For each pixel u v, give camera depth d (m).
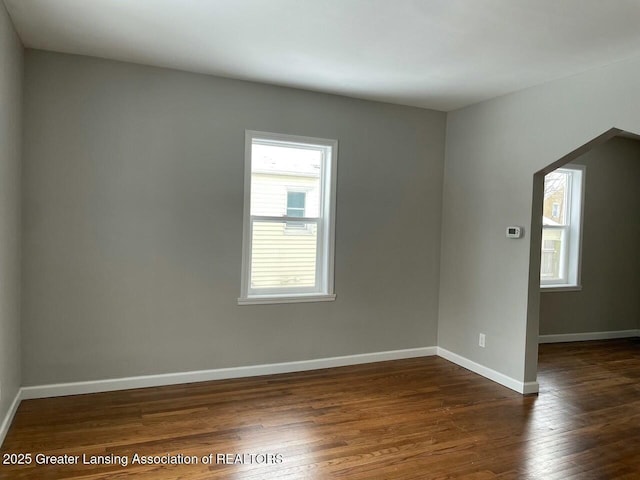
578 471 2.61
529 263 3.79
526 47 2.96
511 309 3.95
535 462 2.69
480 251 4.31
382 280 4.57
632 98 3.04
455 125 4.67
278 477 2.46
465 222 4.51
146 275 3.65
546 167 3.68
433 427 3.13
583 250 5.71
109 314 3.55
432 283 4.83
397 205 4.60
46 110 3.31
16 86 2.98
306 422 3.15
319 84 3.93
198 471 2.49
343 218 4.36
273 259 4.20
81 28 2.88
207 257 3.84
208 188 3.81
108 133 3.48
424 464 2.63
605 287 5.88
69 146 3.38
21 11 2.64
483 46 2.97
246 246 3.97
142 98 3.57
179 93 3.68
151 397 3.49
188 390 3.67
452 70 3.46
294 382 3.95
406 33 2.80
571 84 3.47
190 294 3.80
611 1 2.31
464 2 2.37
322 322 4.32
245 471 2.50
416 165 4.68
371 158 4.45
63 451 2.66
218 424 3.07
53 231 3.37
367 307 4.52
